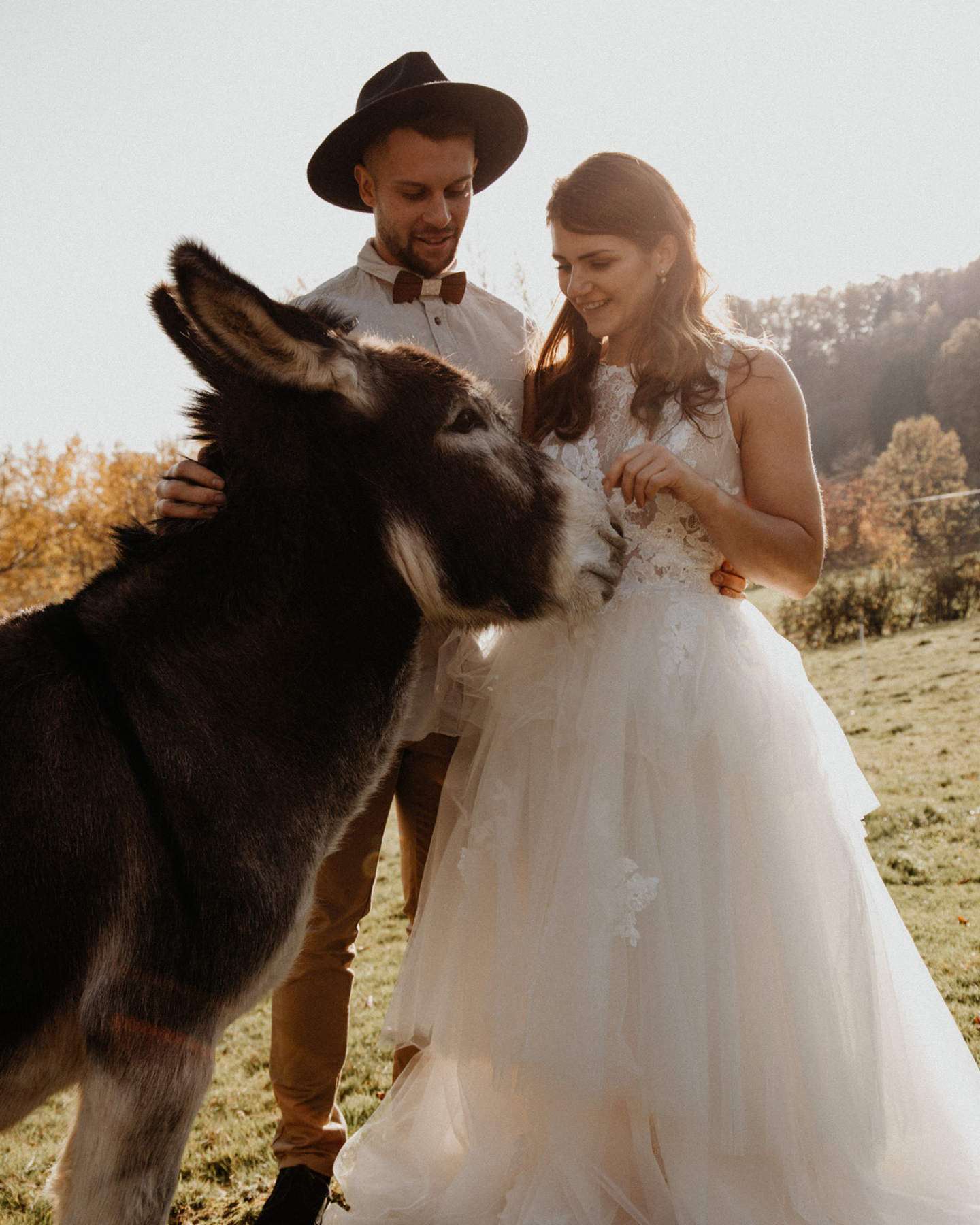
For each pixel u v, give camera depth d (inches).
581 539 82.9
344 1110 135.3
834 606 663.8
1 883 61.9
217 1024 66.4
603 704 85.4
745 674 87.0
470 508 79.5
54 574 890.7
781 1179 79.8
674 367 88.9
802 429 89.9
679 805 83.1
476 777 97.3
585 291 91.7
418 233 108.2
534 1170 85.0
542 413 102.3
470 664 101.6
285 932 69.2
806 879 83.5
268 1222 93.9
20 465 876.0
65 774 64.1
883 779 304.7
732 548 84.3
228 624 71.6
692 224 92.7
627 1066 77.9
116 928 63.9
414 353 83.0
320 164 115.6
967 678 449.7
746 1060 80.9
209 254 66.0
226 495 75.0
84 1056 66.2
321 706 72.7
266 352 71.7
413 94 100.3
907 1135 84.0
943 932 174.4
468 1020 90.9
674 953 79.5
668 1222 79.4
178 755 66.8
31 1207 114.3
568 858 82.9
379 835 103.0
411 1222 89.2
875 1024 81.1
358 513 75.6
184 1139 65.4
